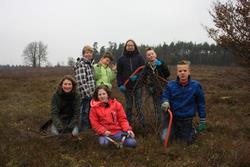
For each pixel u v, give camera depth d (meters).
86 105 3.28
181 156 2.56
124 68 3.38
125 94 3.36
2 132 3.10
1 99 6.29
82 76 3.26
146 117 3.27
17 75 14.37
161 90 3.21
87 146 2.73
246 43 3.92
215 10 4.14
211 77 11.48
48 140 2.83
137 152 2.61
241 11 3.97
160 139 2.94
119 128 2.84
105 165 2.37
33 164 2.34
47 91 7.67
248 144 2.70
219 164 2.36
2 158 2.39
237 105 4.83
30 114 4.28
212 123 3.64
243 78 4.53
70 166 2.33
